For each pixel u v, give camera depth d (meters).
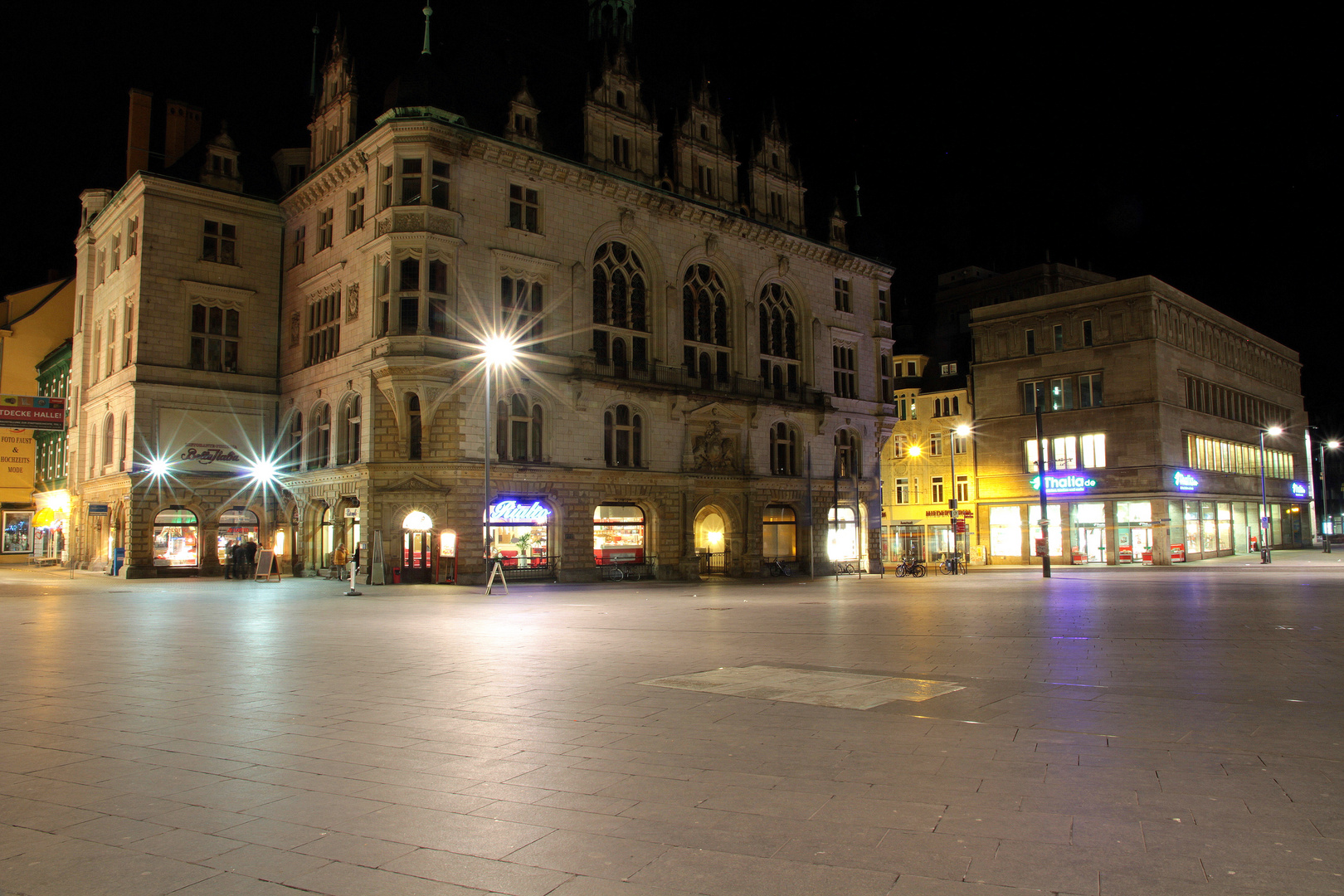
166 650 14.80
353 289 40.91
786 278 52.88
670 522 45.31
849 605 24.83
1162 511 55.75
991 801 5.95
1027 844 5.15
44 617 21.31
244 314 46.25
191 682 11.34
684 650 14.38
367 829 5.58
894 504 70.81
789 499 51.28
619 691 10.45
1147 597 25.38
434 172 38.38
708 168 49.59
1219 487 63.97
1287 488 77.81
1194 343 63.03
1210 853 4.97
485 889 4.61
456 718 8.95
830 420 54.34
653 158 46.50
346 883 4.72
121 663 13.16
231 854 5.17
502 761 7.21
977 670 11.78
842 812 5.77
